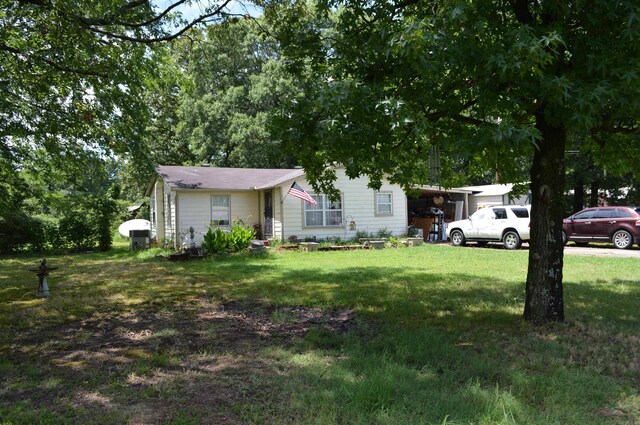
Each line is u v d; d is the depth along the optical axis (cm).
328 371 447
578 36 485
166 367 477
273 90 3000
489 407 350
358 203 2138
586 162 2794
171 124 3678
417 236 2225
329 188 697
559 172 593
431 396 378
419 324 631
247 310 752
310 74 660
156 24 905
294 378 433
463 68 479
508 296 812
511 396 371
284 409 366
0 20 852
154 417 358
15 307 816
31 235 2070
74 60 914
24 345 571
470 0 446
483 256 1541
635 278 1017
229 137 3153
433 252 1705
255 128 2922
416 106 523
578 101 421
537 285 618
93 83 988
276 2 830
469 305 747
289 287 952
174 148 3659
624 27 432
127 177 3397
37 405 385
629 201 3112
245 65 3281
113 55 960
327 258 1540
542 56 398
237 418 354
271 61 3059
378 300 799
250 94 3109
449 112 555
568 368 453
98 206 2144
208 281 1069
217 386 421
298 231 2009
